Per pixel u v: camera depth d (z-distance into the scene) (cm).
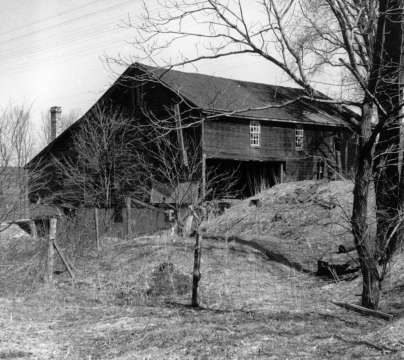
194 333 821
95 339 827
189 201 1806
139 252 1680
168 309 1068
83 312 1054
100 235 2034
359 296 1120
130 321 945
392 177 1104
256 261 1580
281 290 1253
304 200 2194
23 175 2173
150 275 1381
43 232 1922
